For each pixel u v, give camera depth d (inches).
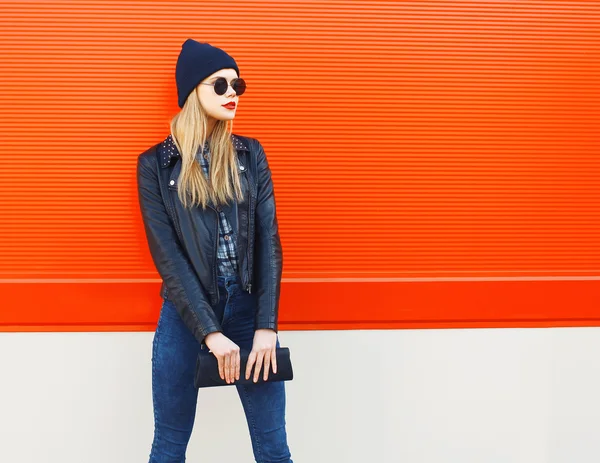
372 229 102.6
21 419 101.3
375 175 101.7
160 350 84.2
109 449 103.1
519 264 104.7
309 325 103.1
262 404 84.0
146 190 82.0
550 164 103.3
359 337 103.9
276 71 98.9
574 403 106.5
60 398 101.4
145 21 96.7
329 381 104.3
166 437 85.7
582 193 104.2
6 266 99.3
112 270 100.7
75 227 99.6
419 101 100.7
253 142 87.6
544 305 104.3
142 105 98.3
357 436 105.4
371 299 103.0
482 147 102.3
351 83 99.8
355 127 100.7
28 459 102.3
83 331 100.6
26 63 96.3
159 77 97.9
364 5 98.5
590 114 102.7
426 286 103.1
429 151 101.8
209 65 80.7
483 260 104.2
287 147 100.3
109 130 98.4
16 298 98.7
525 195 103.6
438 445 106.3
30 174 98.3
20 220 98.9
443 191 102.7
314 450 105.3
